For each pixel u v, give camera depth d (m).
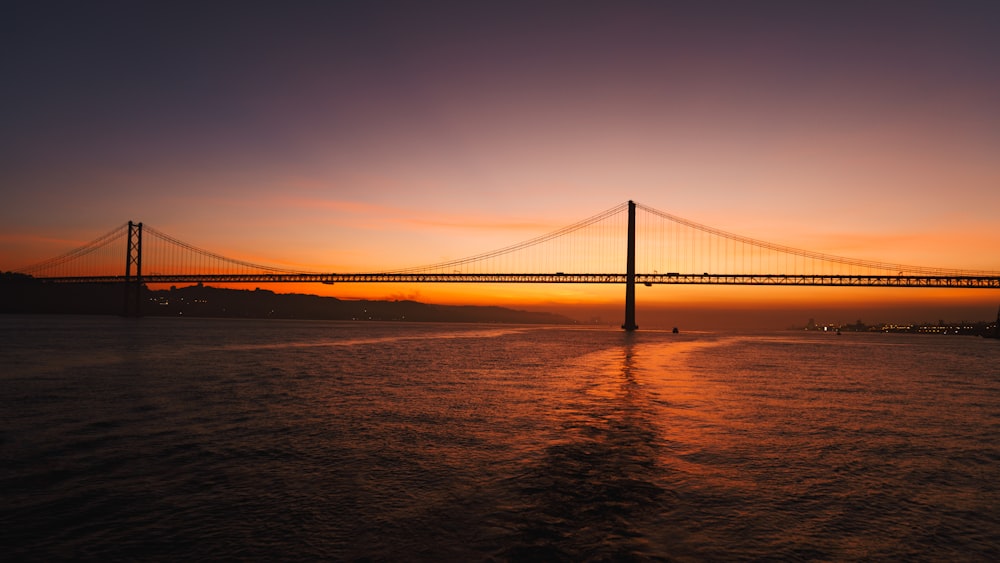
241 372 31.45
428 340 79.94
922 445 14.79
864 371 38.53
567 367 38.22
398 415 18.34
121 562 7.60
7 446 13.70
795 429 16.67
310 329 124.12
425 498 10.01
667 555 7.87
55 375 28.98
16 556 7.75
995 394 26.38
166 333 81.69
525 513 9.32
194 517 9.12
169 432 15.38
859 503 10.06
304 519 9.04
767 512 9.53
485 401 21.75
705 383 29.31
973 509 9.88
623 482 11.00
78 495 10.14
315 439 14.60
